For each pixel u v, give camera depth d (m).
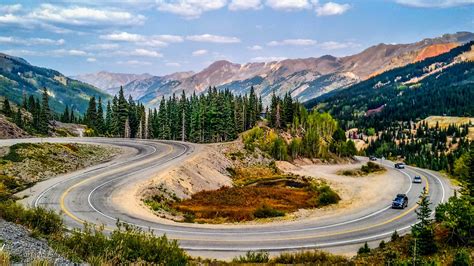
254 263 24.66
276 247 30.77
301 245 31.98
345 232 38.44
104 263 13.81
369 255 27.95
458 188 74.00
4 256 10.66
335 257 27.53
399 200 54.53
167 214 40.44
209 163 73.31
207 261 24.61
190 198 50.78
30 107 149.00
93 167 59.78
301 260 26.44
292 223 41.09
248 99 146.38
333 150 139.50
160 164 62.59
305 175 93.75
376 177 92.44
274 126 139.00
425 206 28.62
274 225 39.41
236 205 48.50
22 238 14.38
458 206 28.00
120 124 121.69
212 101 118.94
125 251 15.84
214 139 118.31
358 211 51.34
